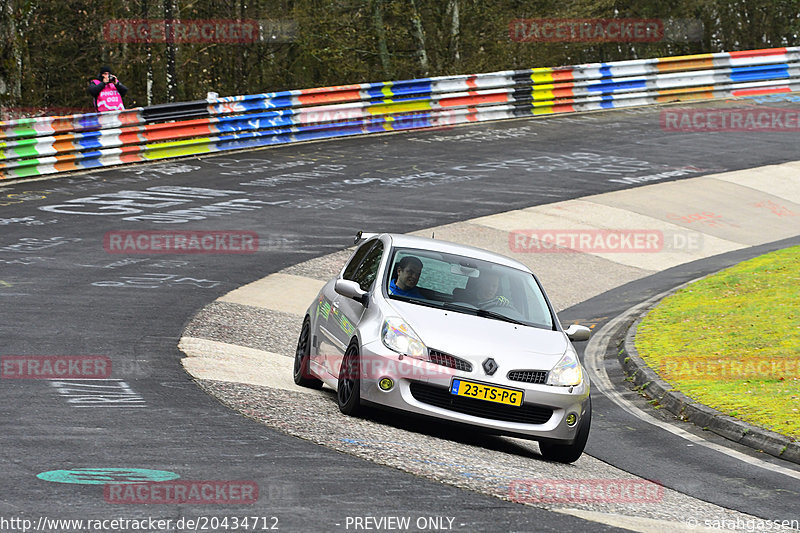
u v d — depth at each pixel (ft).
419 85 223.92
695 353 97.50
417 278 69.67
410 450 57.67
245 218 146.82
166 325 91.25
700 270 141.08
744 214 171.83
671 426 79.61
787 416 76.79
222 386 69.67
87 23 314.55
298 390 73.56
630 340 105.19
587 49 409.49
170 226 138.72
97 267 113.91
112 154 178.60
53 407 59.11
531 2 336.70
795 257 138.51
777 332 101.19
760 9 411.95
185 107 189.88
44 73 322.14
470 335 64.39
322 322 74.54
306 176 177.17
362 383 63.41
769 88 273.13
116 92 185.98
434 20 333.21
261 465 50.11
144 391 65.57
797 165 201.77
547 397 62.80
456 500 47.85
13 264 111.45
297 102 206.80
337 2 322.55
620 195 175.52
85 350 77.56
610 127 232.12
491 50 333.83
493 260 74.79
